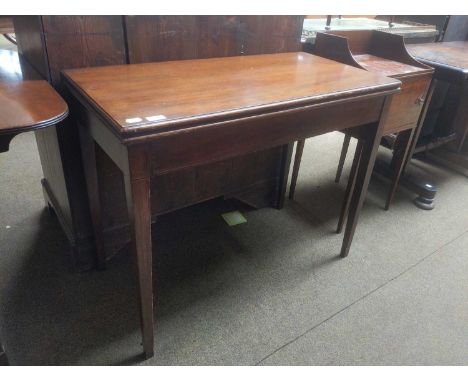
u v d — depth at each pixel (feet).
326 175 7.50
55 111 2.76
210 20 4.36
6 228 5.44
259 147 3.31
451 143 8.43
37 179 6.64
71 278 4.67
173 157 2.84
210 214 6.09
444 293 4.83
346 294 4.72
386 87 3.91
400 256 5.43
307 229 5.90
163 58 4.24
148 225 3.01
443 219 6.36
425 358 3.98
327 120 3.71
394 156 6.98
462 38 8.59
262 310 4.42
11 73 3.82
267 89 3.50
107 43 3.82
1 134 2.46
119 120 2.61
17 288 4.48
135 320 4.17
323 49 5.61
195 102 3.05
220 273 4.93
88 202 4.41
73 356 3.75
